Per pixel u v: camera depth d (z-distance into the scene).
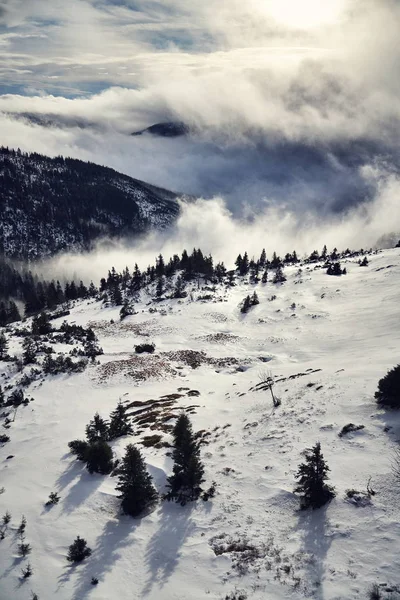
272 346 58.75
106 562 19.83
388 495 19.12
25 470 29.78
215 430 32.56
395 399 25.42
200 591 17.16
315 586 15.91
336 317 64.81
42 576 19.50
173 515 22.61
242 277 108.56
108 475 27.59
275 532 19.45
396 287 73.44
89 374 50.06
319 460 20.08
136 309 87.25
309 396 32.19
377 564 15.99
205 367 53.72
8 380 48.81
